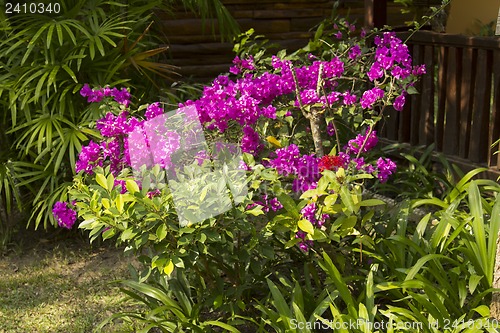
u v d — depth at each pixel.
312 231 3.76
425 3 8.62
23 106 5.28
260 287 4.32
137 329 4.39
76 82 5.34
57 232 5.91
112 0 6.01
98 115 5.28
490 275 3.99
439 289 3.98
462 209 5.39
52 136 5.45
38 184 5.95
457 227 4.12
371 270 4.09
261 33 8.95
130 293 4.24
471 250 4.12
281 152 3.90
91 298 4.92
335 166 3.92
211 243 3.92
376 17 6.52
